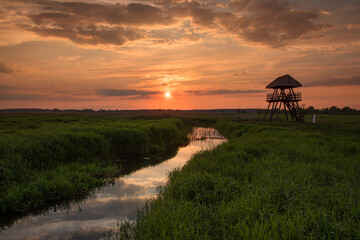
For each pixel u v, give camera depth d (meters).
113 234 5.17
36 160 8.92
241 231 3.50
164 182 9.19
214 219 4.19
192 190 5.69
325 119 46.22
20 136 10.71
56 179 8.03
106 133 14.23
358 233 3.38
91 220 5.91
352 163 8.60
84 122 27.12
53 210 6.59
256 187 5.43
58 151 9.98
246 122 37.56
